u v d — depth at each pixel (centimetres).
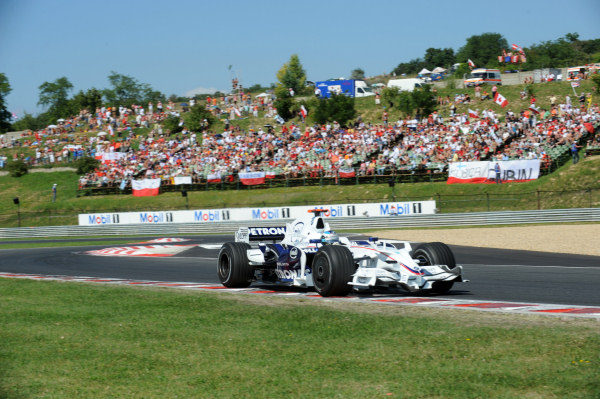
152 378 537
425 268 930
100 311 888
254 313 818
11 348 667
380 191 3462
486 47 10462
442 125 3803
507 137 3472
